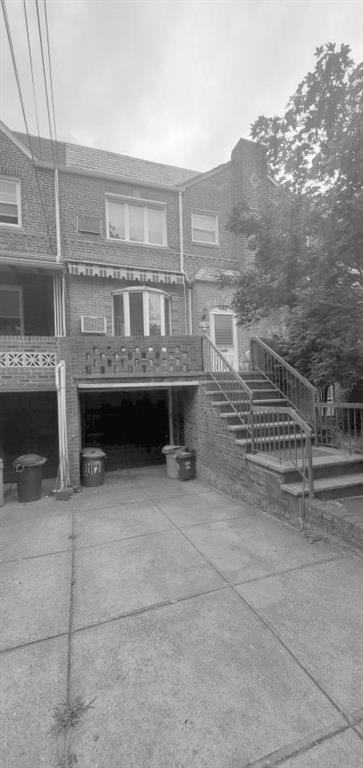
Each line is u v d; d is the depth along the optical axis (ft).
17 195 33.12
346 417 21.86
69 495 21.86
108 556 13.46
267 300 15.89
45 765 5.86
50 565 12.94
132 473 28.63
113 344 24.72
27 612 10.06
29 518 18.51
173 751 6.00
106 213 35.94
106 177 35.81
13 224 32.89
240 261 39.78
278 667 7.70
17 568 12.81
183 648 8.39
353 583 10.85
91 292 33.53
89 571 12.35
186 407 28.22
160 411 32.35
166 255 37.78
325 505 14.23
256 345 28.12
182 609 9.89
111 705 6.93
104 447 30.73
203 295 36.17
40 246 33.14
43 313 33.88
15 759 5.96
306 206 13.26
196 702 6.92
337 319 14.51
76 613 9.94
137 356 25.12
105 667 7.91
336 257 12.55
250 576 11.48
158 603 10.24
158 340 25.57
